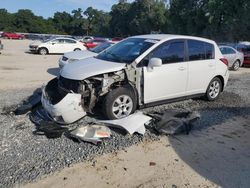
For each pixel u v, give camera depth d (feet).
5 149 16.12
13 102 24.67
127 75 20.40
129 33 347.15
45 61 62.03
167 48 22.41
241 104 26.55
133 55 21.45
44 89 20.11
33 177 13.69
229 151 17.22
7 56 70.85
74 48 84.79
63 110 18.30
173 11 247.09
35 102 22.15
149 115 20.65
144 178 14.01
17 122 19.86
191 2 230.07
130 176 14.12
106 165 14.99
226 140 18.71
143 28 307.99
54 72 44.65
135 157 15.93
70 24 418.31
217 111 24.09
